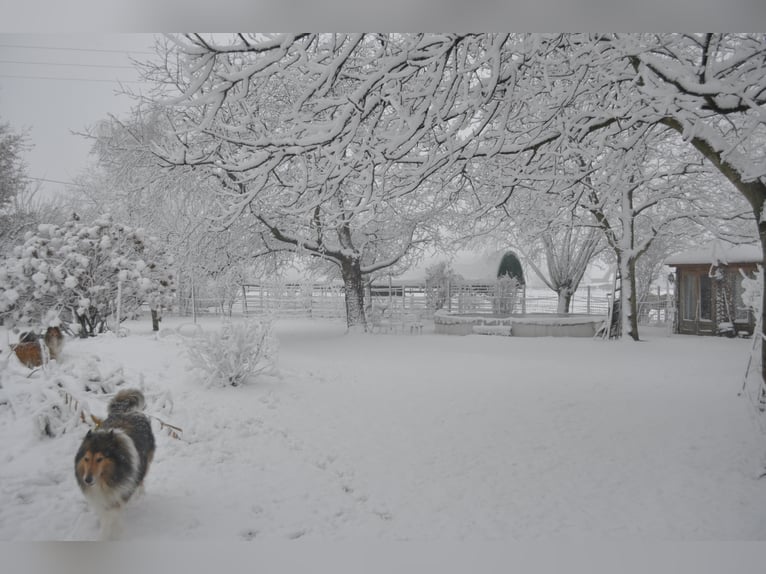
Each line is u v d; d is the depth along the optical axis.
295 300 30.41
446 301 26.64
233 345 9.03
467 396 9.63
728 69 6.83
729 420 7.82
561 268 25.06
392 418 8.17
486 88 6.24
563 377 11.42
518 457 6.57
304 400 8.95
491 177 8.50
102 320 14.70
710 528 4.70
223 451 6.16
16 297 13.32
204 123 6.09
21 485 4.74
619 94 7.48
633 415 8.29
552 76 7.42
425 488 5.64
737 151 7.59
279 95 11.07
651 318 27.09
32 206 28.05
